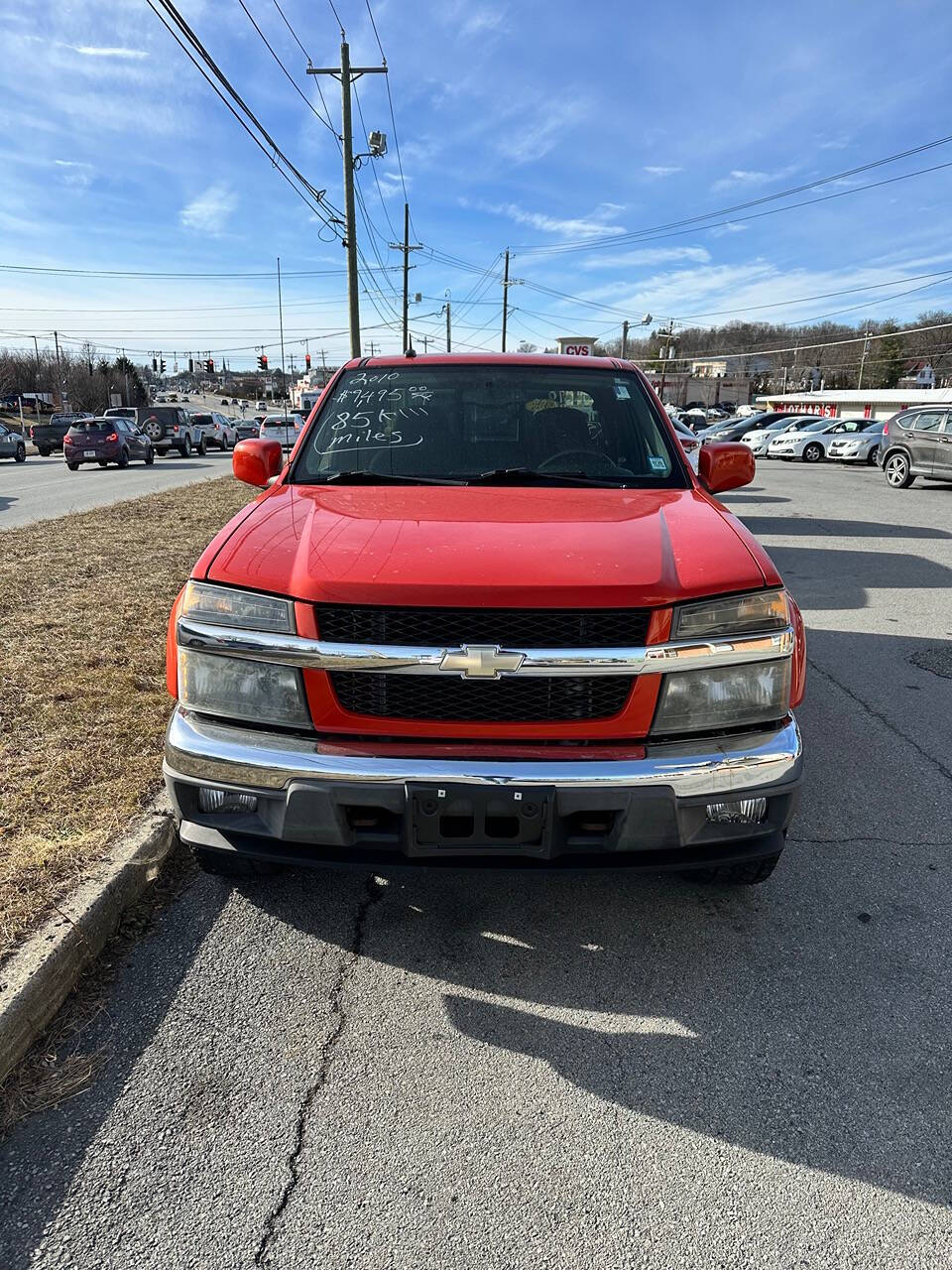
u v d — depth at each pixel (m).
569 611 2.13
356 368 3.67
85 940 2.43
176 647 2.34
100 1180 1.79
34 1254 1.62
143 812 3.06
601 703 2.18
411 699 2.17
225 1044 2.18
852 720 4.46
